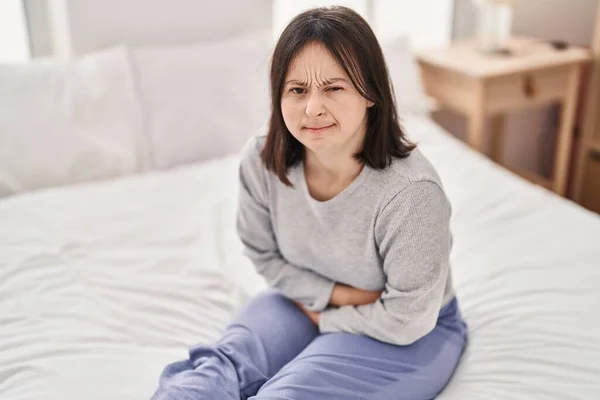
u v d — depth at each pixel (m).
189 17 2.17
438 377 1.07
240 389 1.01
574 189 2.49
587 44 2.43
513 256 1.42
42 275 1.40
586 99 2.41
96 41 2.06
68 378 1.09
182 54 2.01
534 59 2.20
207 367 1.00
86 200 1.71
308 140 1.00
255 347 1.09
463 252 1.46
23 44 2.06
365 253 1.07
